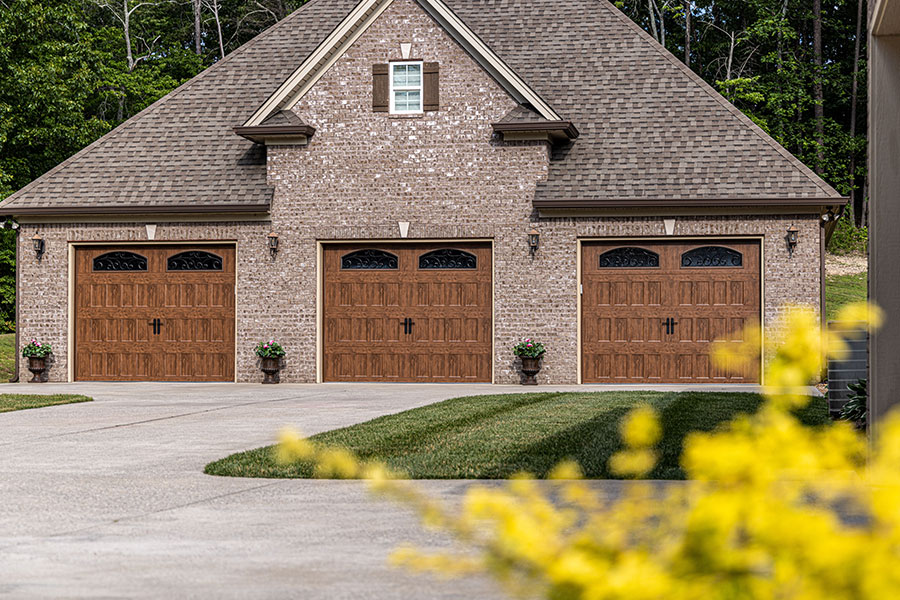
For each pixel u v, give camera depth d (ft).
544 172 65.67
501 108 66.08
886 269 25.00
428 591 14.84
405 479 25.68
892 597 5.24
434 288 67.15
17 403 49.85
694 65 156.56
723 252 63.87
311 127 67.56
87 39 123.44
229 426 40.14
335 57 68.13
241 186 69.15
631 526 6.59
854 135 153.17
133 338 69.92
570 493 7.34
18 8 111.96
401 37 67.41
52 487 25.57
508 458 28.78
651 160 65.92
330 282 68.33
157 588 15.20
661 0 153.48
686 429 34.06
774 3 147.74
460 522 7.00
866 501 6.32
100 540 18.93
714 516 5.77
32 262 70.54
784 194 62.49
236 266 68.74
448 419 40.22
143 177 70.79
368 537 18.88
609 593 5.65
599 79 71.20
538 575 6.34
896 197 25.09
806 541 5.58
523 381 65.41
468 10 77.56
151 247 69.87
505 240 65.92
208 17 156.56
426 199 66.85
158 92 139.64
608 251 65.16
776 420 6.77
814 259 62.49
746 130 66.44
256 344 68.39
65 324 70.23
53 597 14.73
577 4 76.13
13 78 111.75
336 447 31.83
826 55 160.56
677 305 64.34
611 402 46.32
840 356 38.29
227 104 74.74
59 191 70.64
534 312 65.51
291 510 21.98
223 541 18.70
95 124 119.03
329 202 67.82
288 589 15.05
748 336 7.21
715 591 5.70
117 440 35.73
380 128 67.46
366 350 67.87
